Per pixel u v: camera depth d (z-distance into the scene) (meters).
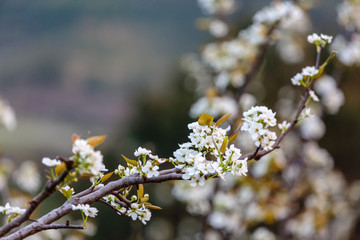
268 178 4.92
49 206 8.34
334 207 6.12
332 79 5.08
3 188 4.66
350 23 4.73
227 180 5.05
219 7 5.21
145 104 13.85
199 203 5.10
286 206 5.12
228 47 4.72
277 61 10.05
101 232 9.47
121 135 14.13
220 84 4.76
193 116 4.47
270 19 4.34
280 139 1.90
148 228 8.79
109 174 1.59
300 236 5.81
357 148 11.11
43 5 38.16
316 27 7.08
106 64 31.44
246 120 1.68
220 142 1.64
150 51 30.91
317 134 5.30
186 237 8.58
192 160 1.56
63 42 34.97
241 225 5.31
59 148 17.09
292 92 6.62
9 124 4.63
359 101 10.83
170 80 14.08
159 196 7.58
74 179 1.24
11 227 1.28
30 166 5.25
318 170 6.22
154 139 13.66
